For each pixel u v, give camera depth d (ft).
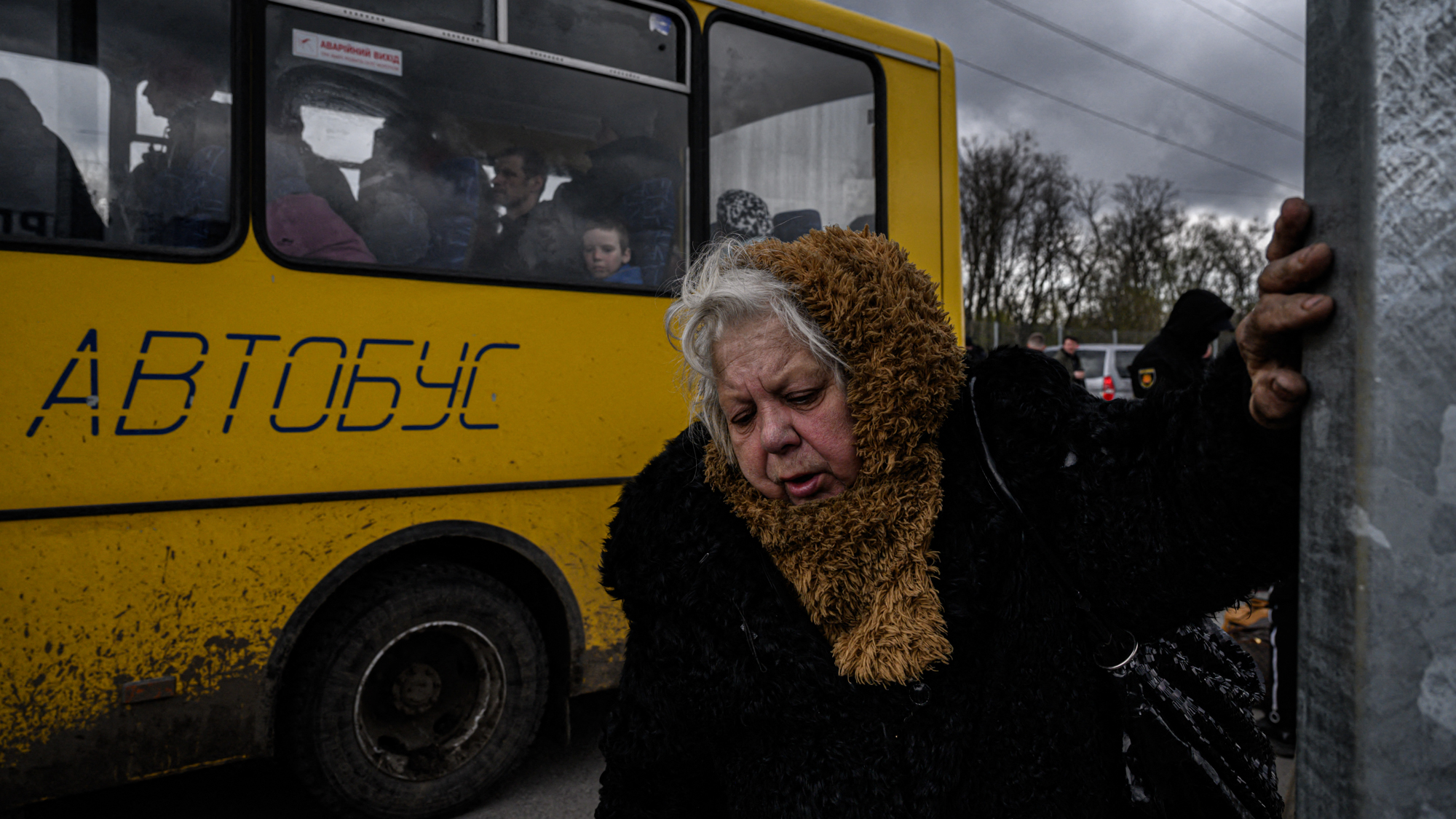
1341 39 2.03
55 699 7.44
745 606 3.42
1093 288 116.37
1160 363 15.35
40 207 7.52
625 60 10.66
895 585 3.17
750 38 11.66
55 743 7.46
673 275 10.86
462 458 9.32
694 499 3.60
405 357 9.02
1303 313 2.07
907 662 3.08
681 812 3.81
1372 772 1.99
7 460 7.25
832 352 3.25
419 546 9.67
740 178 11.50
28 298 7.37
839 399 3.32
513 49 9.93
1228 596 2.88
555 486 9.87
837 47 12.35
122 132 7.91
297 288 8.52
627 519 3.75
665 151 10.91
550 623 10.32
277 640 8.32
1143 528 2.94
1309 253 2.07
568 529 9.96
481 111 9.72
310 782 8.92
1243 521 2.67
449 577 9.48
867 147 12.64
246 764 11.38
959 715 3.21
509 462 9.60
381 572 9.23
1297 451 2.47
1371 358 1.97
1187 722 3.19
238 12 8.45
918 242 13.02
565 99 10.27
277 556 8.34
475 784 9.70
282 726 8.91
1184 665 3.34
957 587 3.17
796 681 3.33
